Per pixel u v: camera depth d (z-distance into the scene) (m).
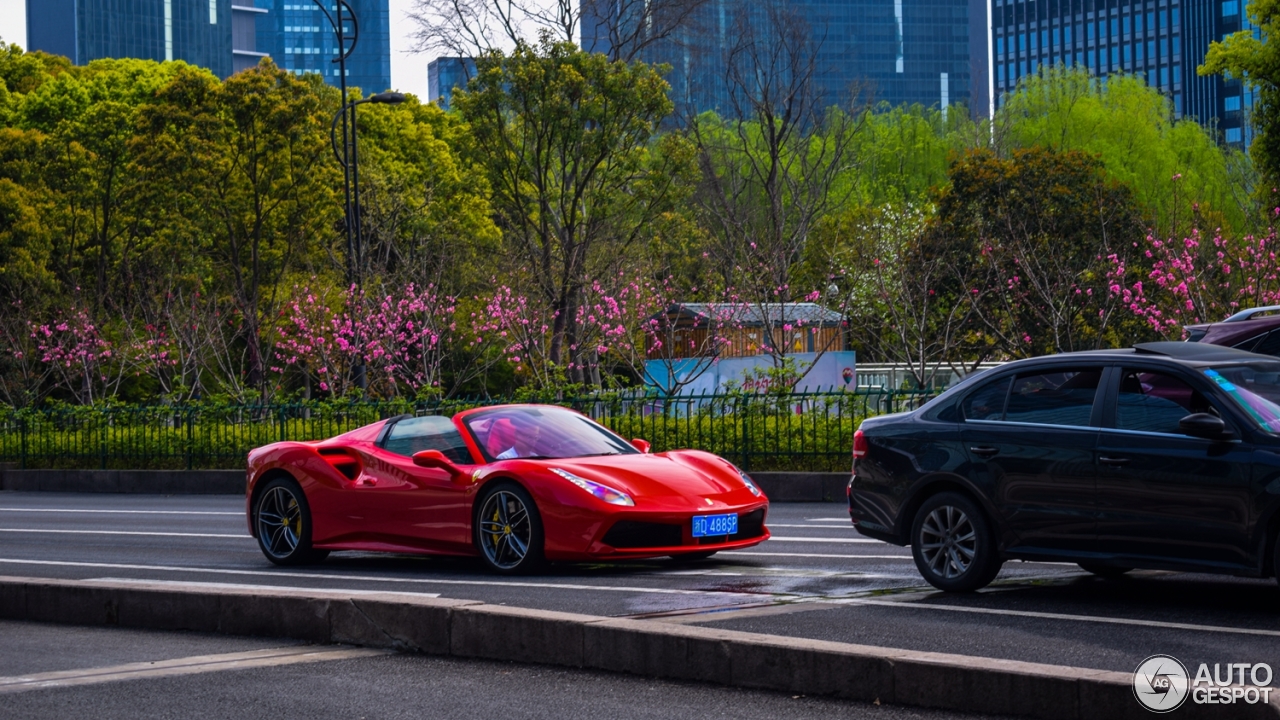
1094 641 6.36
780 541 11.38
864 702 5.41
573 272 31.78
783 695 5.60
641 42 38.38
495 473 9.65
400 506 10.18
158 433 24.14
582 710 5.49
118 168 42.12
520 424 10.34
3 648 7.34
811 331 36.03
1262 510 6.76
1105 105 54.12
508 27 35.69
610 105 33.59
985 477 7.89
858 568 9.44
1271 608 7.33
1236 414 7.02
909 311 29.80
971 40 173.12
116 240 42.66
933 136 60.88
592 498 9.20
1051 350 32.28
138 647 7.27
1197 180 50.22
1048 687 4.98
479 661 6.56
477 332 31.62
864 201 51.22
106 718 5.58
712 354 30.25
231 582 9.80
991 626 6.80
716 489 9.64
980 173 41.59
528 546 9.40
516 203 33.91
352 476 10.65
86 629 7.95
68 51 154.88
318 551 10.92
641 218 35.75
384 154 48.91
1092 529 7.42
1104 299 32.81
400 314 30.55
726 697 5.61
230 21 166.50
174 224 38.44
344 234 38.09
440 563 10.64
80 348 35.81
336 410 22.27
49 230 40.78
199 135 35.91
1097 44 136.62
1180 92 132.25
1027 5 140.25
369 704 5.71
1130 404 7.44
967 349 31.67
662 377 34.66
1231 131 130.00
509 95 33.34
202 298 38.09
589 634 6.24
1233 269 24.92
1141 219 38.62
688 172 34.62
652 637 6.04
